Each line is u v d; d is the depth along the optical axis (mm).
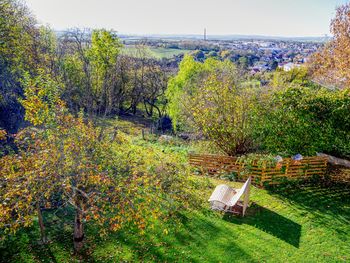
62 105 11453
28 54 24094
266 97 21094
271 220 14914
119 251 12297
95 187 10734
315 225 14617
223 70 32656
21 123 17078
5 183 9469
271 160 18406
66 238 12828
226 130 21141
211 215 15164
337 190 17906
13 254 11633
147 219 14070
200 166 20750
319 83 30000
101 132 12227
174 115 39375
